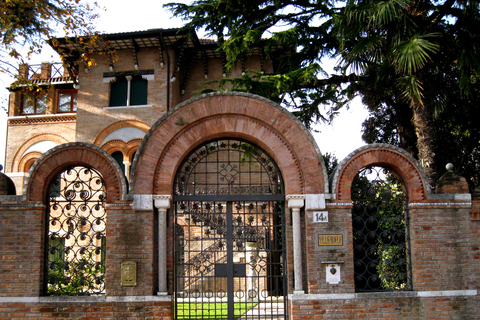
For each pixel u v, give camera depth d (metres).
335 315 9.69
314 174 10.12
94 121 21.55
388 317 9.69
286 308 10.23
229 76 22.62
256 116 10.34
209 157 19.42
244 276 10.30
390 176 14.26
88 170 10.36
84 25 15.02
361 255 11.70
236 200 10.52
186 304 14.01
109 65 21.52
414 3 13.11
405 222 10.34
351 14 12.36
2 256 9.79
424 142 13.39
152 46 21.64
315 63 14.96
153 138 10.22
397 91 15.59
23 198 9.94
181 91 22.80
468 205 10.10
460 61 12.84
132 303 9.66
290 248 10.21
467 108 16.58
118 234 9.91
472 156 17.30
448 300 9.77
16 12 13.48
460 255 9.95
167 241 10.19
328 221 9.99
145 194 9.98
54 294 9.99
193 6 16.19
